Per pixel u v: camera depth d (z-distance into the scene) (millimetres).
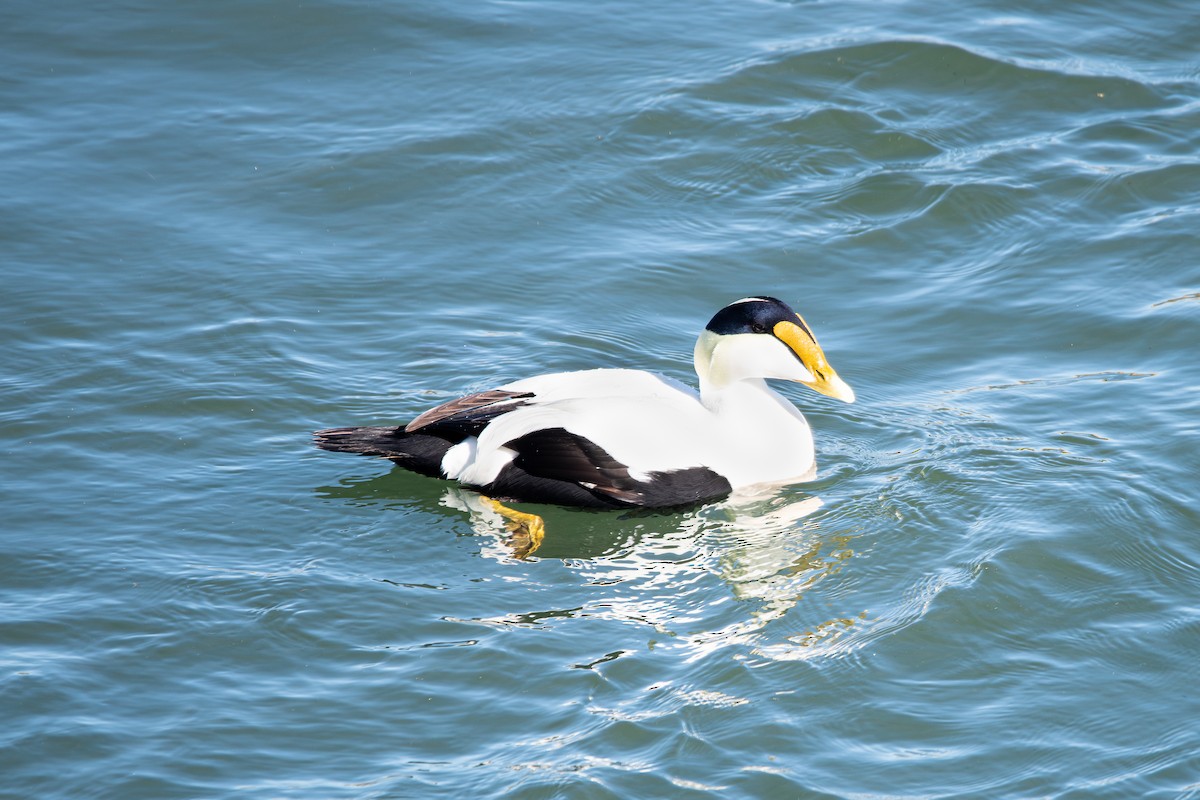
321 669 9242
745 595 10109
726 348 11719
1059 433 12008
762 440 11664
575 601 10039
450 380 12906
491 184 15992
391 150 16438
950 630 9664
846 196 15781
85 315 13609
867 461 11914
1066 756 8523
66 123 16766
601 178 16109
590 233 15305
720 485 11461
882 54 17984
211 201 15609
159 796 8141
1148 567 10305
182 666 9250
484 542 10828
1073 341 13469
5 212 15195
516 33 18672
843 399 11641
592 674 9148
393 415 12383
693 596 10117
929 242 15117
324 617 9742
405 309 13992
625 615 9859
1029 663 9367
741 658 9336
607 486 11188
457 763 8406
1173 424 11992
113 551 10438
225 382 12711
